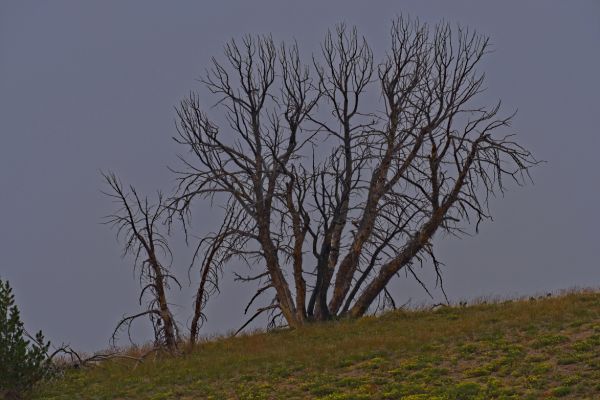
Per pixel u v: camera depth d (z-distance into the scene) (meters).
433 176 64.12
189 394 42.31
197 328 57.88
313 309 64.44
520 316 48.53
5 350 43.97
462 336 46.09
